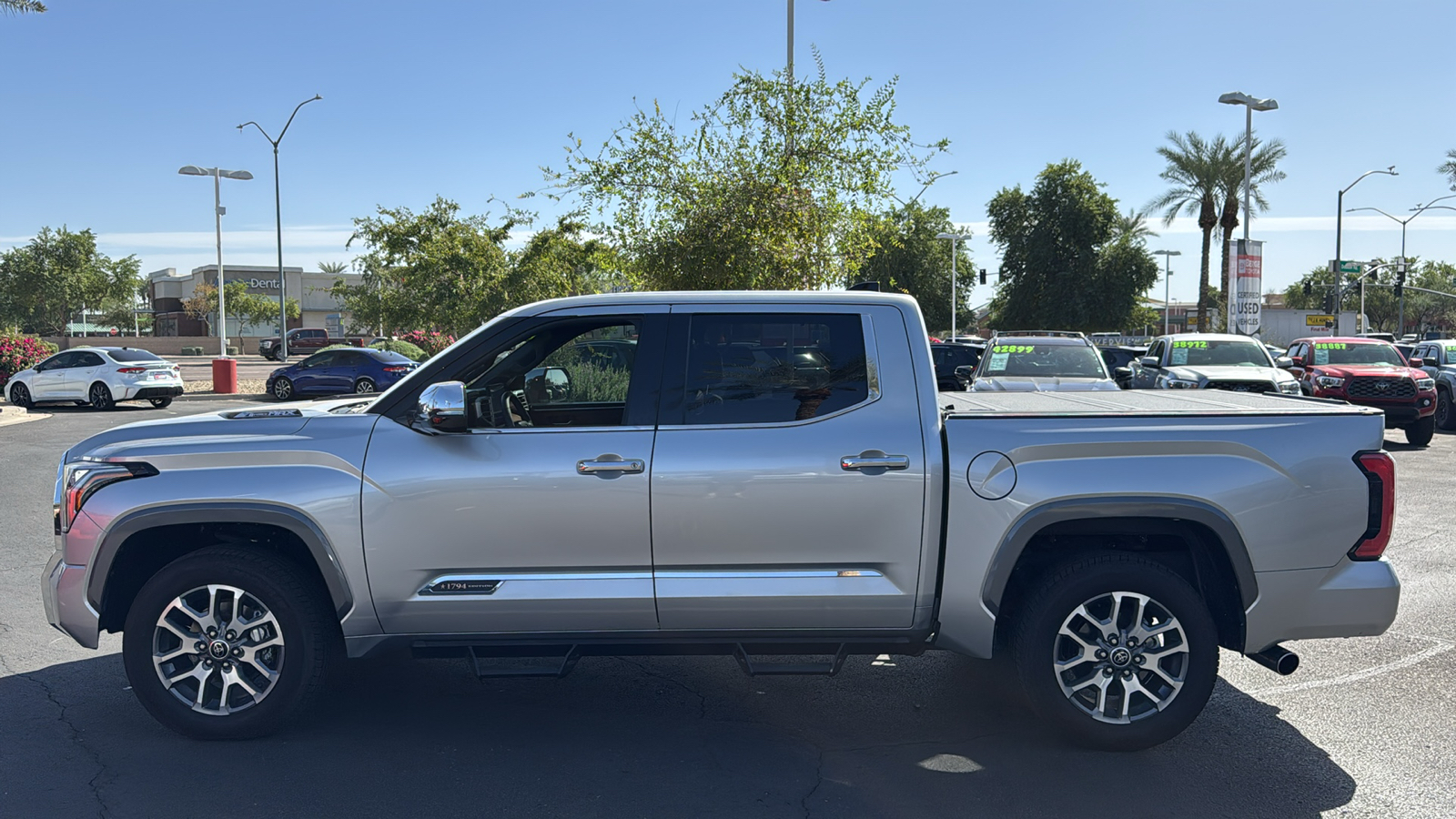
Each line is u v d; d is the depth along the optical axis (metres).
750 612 4.03
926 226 62.00
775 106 14.29
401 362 25.41
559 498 3.98
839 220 14.65
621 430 4.05
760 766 4.00
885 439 4.01
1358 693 4.89
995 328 63.28
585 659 5.43
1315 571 4.00
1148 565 4.02
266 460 4.07
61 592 4.12
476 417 4.10
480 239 27.92
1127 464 3.98
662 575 4.02
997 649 4.45
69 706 4.62
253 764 3.99
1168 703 4.05
